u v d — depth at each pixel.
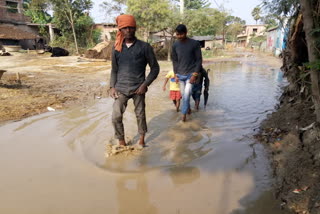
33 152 3.63
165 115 5.34
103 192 2.72
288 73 5.22
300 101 4.45
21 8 30.16
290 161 3.01
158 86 9.03
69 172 3.11
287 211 2.32
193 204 2.50
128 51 3.35
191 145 3.84
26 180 2.95
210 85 8.94
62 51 23.03
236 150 3.62
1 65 15.85
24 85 8.67
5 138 4.11
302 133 3.44
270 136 3.90
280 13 4.62
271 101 6.42
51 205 2.52
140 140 3.76
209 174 3.03
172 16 21.72
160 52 25.14
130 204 2.52
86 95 7.28
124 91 3.46
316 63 2.66
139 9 20.91
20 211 2.44
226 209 2.42
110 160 3.39
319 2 2.84
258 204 2.46
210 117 5.16
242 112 5.48
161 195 2.66
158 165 3.26
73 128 4.53
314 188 2.39
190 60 4.86
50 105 6.07
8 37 25.64
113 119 3.51
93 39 33.97
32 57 21.19
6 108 5.68
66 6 28.38
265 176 2.93
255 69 14.44
